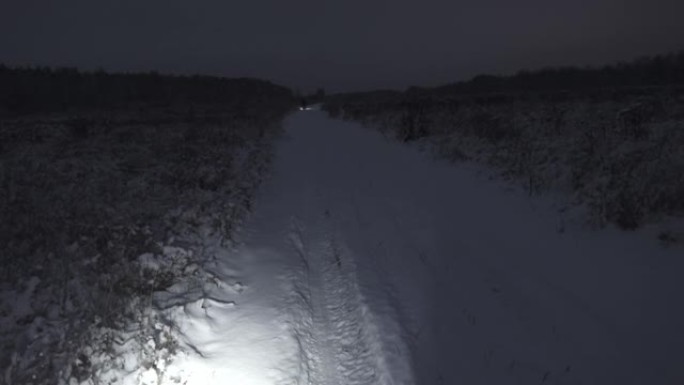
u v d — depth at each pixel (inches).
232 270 308.5
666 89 1296.8
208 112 2100.1
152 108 2501.2
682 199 333.7
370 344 213.9
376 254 323.3
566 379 183.3
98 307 225.8
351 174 622.5
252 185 545.6
